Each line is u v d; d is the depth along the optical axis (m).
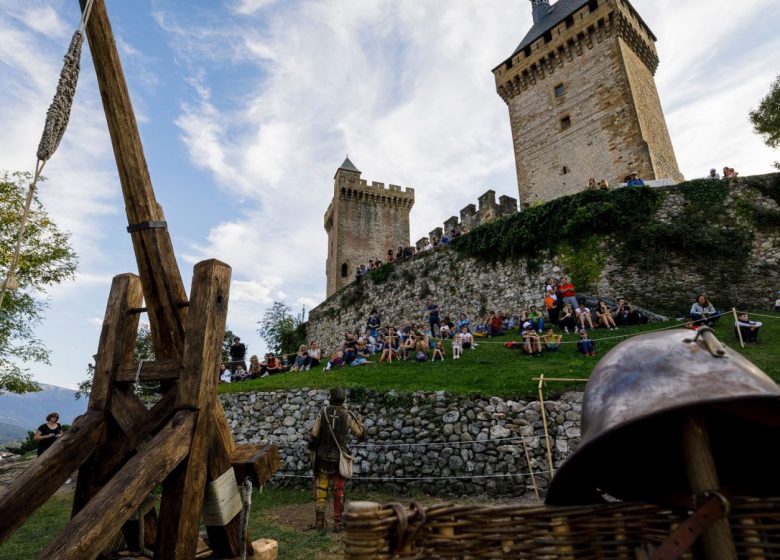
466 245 22.81
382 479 8.87
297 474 9.81
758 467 1.74
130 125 3.06
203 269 3.10
